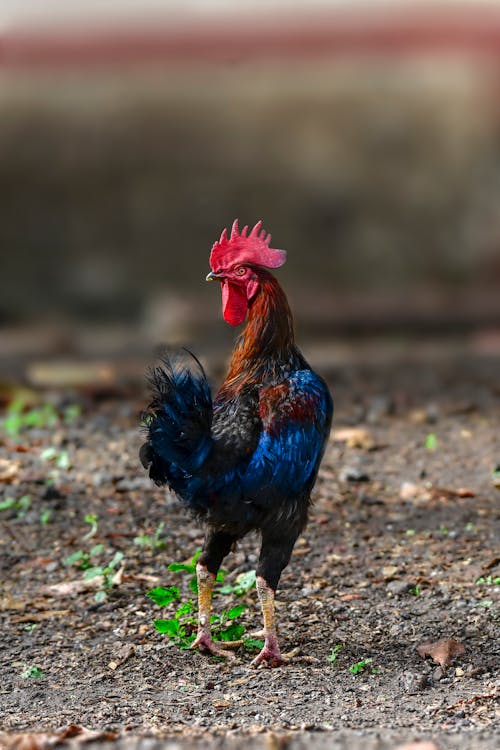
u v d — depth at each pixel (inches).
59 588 563.8
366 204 2044.8
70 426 818.8
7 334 1448.1
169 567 522.6
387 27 1899.6
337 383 1012.5
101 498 672.4
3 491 681.6
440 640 498.3
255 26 1895.9
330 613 534.9
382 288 2018.9
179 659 494.0
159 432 440.1
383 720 428.5
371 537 620.4
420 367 1113.4
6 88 2010.3
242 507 462.0
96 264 2022.6
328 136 2046.0
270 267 494.6
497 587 553.9
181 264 2032.5
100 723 430.9
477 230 2021.4
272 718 433.4
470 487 693.3
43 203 2025.1
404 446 775.1
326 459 746.8
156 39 1892.2
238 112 2044.8
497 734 406.3
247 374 488.1
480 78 2009.1
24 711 446.6
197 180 2047.2
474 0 1905.8
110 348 1302.9
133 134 2038.6
